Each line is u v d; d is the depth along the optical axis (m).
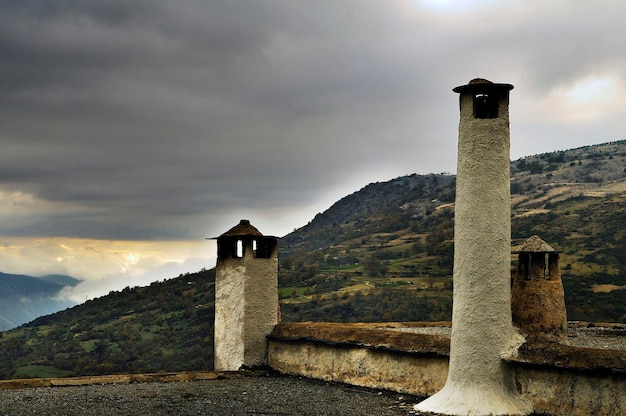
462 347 15.77
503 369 15.63
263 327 23.03
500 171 15.90
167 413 16.19
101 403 17.16
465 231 15.92
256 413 16.27
